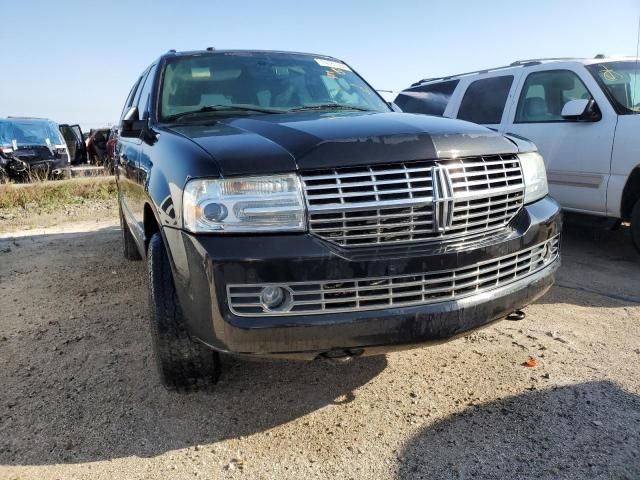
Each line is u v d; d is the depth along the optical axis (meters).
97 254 6.22
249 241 2.30
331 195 2.33
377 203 2.35
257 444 2.59
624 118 4.96
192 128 3.13
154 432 2.70
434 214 2.41
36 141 14.40
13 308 4.48
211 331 2.38
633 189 4.96
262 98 3.78
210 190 2.34
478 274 2.52
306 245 2.29
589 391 2.91
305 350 2.35
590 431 2.57
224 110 3.61
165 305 2.76
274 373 3.24
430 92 7.30
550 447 2.48
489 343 3.52
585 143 5.20
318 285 2.30
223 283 2.29
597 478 2.27
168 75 3.93
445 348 3.47
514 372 3.14
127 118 3.73
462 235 2.52
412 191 2.38
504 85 6.20
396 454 2.48
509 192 2.72
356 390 3.03
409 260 2.35
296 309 2.31
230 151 2.44
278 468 2.42
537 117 5.75
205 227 2.34
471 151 2.57
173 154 2.69
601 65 5.47
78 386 3.14
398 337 2.38
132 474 2.40
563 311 4.02
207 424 2.76
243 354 2.36
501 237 2.62
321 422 2.75
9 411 2.90
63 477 2.38
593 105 5.19
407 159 2.40
